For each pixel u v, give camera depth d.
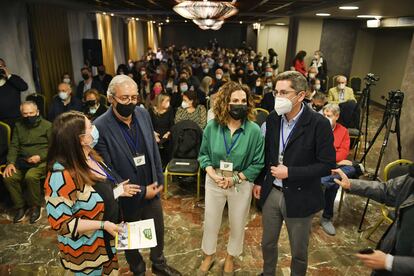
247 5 6.65
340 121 4.73
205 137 2.11
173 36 22.14
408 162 2.51
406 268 1.12
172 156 3.71
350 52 8.96
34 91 5.61
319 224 3.06
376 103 9.14
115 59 10.59
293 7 6.99
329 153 1.65
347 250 2.67
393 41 8.18
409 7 5.15
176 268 2.43
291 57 9.07
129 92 1.65
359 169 2.97
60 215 1.34
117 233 1.51
